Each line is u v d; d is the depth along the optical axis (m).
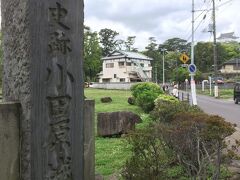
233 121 20.22
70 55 4.58
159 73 88.69
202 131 6.10
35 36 4.18
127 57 78.12
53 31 4.35
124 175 6.64
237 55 96.00
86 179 5.56
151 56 90.94
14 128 4.26
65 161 4.55
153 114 12.34
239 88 34.81
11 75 4.53
